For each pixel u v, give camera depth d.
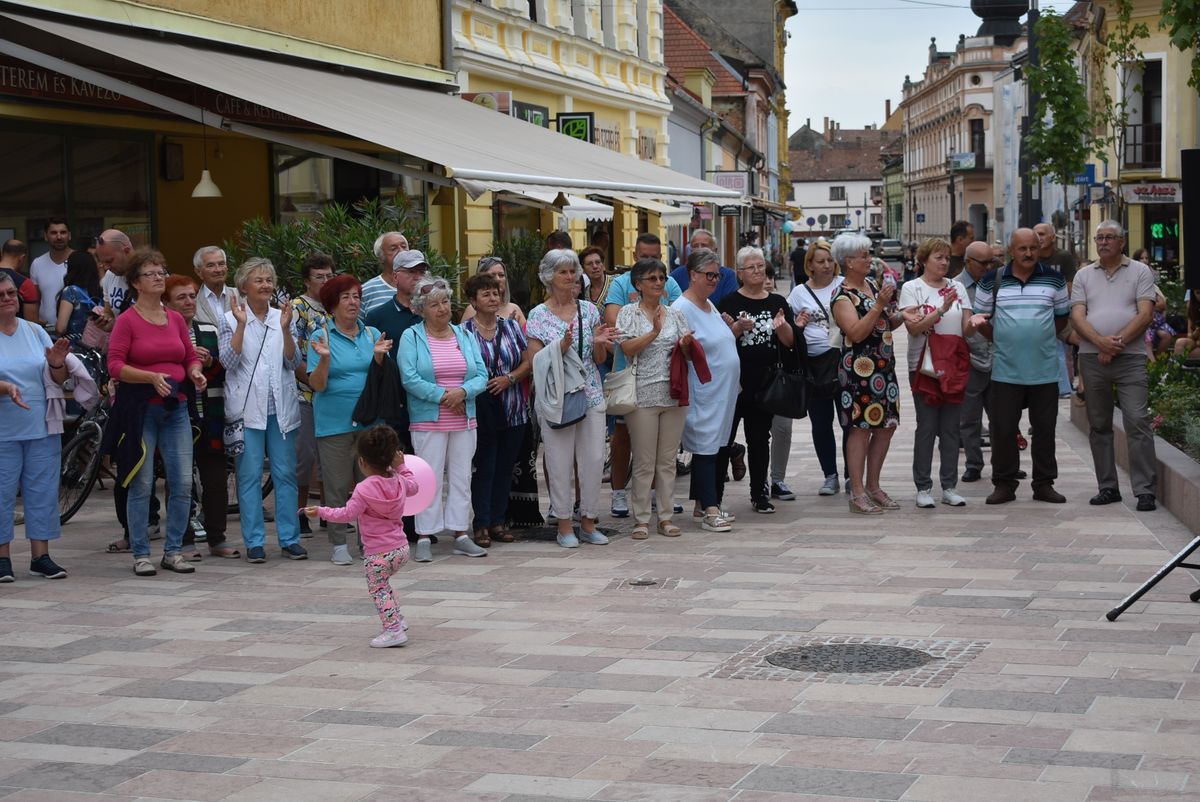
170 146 15.24
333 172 18.47
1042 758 5.69
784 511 11.88
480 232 22.20
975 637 7.59
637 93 32.88
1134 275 11.22
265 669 7.31
